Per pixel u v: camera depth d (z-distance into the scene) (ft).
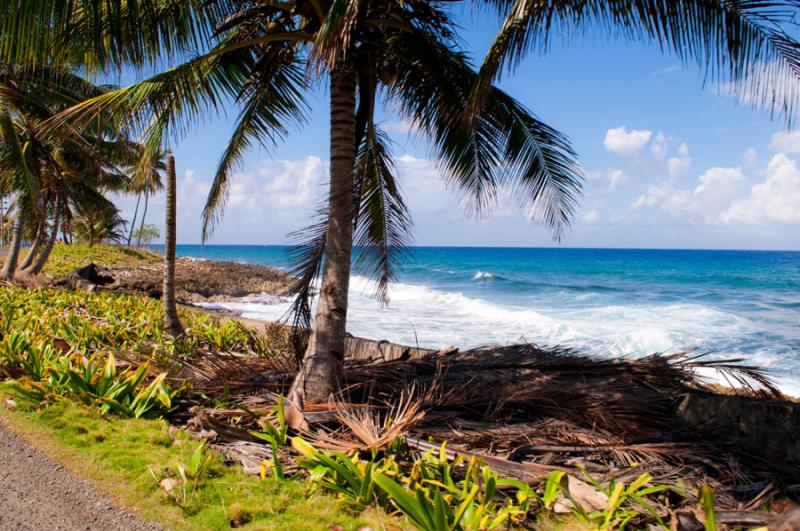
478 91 11.67
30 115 43.11
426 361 18.51
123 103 15.23
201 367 18.19
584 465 11.46
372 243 20.40
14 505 9.14
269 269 140.46
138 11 13.74
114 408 14.08
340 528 8.64
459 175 20.45
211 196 21.47
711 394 14.38
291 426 12.76
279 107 20.13
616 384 15.76
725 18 10.98
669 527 9.09
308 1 15.07
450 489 9.45
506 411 14.57
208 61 16.29
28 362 17.13
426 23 16.92
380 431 12.26
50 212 57.82
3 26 12.30
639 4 11.02
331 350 15.07
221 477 10.45
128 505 9.29
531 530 8.88
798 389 28.68
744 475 11.37
